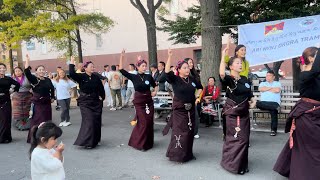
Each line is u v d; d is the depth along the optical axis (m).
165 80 6.48
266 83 8.16
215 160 6.37
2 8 16.42
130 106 13.62
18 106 9.84
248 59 8.92
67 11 16.78
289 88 10.12
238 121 5.62
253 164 6.07
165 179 5.55
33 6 15.75
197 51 30.33
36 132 3.63
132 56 33.94
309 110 4.64
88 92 7.39
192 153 6.46
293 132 4.85
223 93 9.08
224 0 11.05
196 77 6.91
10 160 6.96
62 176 3.68
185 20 11.66
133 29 33.66
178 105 6.19
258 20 10.70
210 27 9.39
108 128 9.51
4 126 8.34
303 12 10.03
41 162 3.55
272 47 8.86
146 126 7.16
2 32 15.64
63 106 10.12
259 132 8.15
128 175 5.81
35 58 39.19
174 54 31.06
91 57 35.97
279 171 5.18
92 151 7.30
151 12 13.96
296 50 8.78
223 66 5.70
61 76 10.15
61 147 3.68
